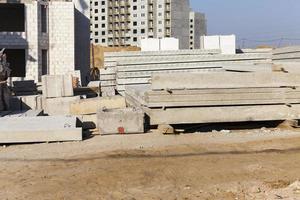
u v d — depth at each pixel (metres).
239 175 7.02
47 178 6.99
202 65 17.00
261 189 6.21
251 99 10.79
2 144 9.73
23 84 18.70
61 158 8.35
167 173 7.17
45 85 14.31
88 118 12.32
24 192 6.31
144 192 6.25
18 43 25.72
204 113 10.67
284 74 10.94
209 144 9.41
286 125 11.09
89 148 9.19
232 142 9.60
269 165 7.58
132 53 17.81
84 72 31.03
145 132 10.79
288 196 5.70
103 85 16.88
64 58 26.72
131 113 10.65
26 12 25.78
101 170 7.38
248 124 11.52
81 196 6.10
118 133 10.63
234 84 10.73
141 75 16.19
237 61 17.44
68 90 14.40
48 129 9.86
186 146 9.19
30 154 8.77
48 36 26.55
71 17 26.66
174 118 10.61
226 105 10.74
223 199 5.86
